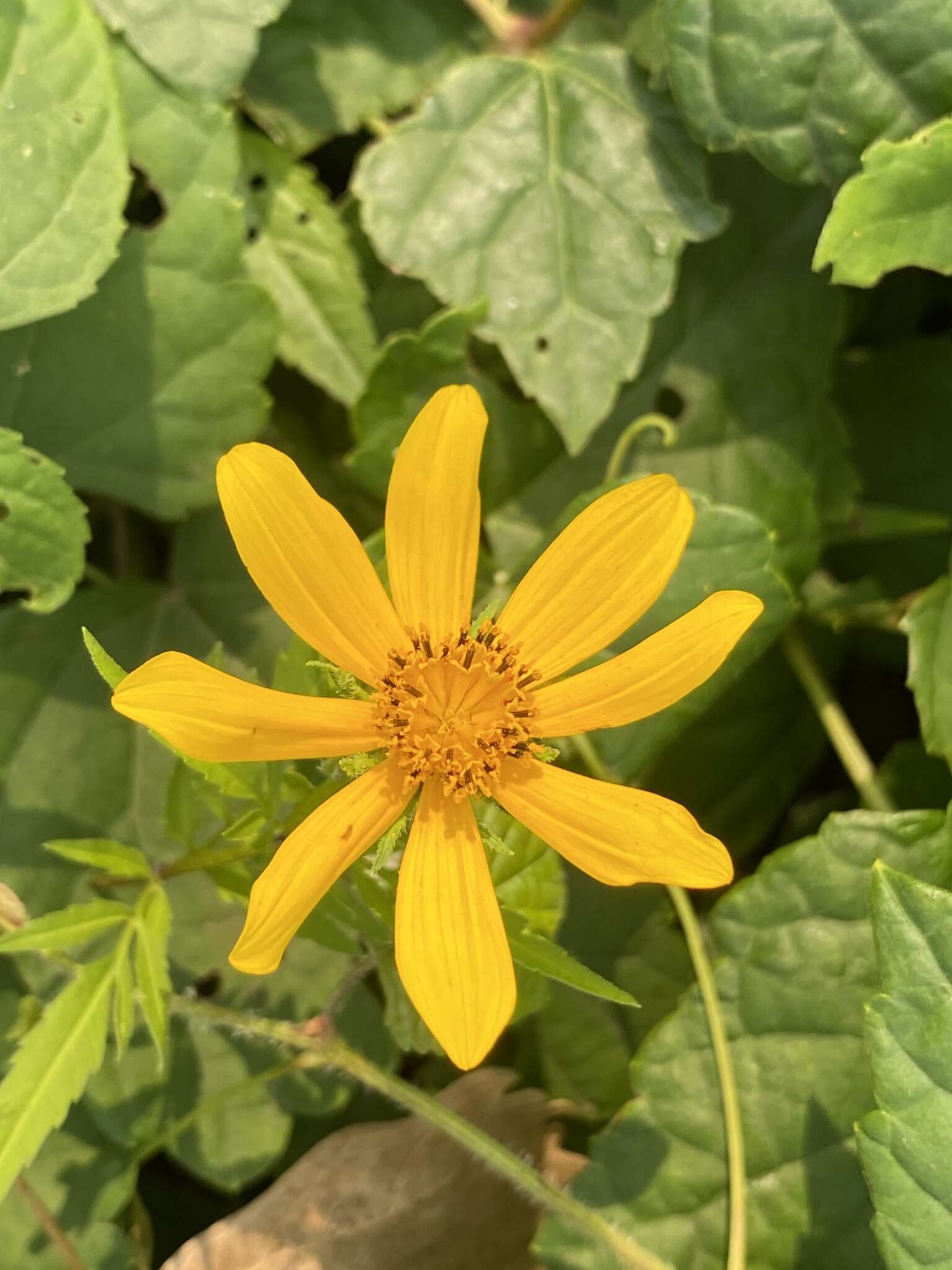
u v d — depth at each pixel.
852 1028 0.14
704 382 0.17
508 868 0.14
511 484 0.17
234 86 0.15
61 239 0.14
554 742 0.15
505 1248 0.15
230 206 0.15
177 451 0.16
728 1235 0.14
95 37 0.14
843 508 0.17
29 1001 0.14
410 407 0.16
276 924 0.11
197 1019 0.14
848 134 0.14
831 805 0.18
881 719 0.19
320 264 0.16
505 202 0.16
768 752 0.18
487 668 0.12
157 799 0.16
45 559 0.14
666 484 0.12
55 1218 0.15
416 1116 0.16
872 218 0.14
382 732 0.12
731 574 0.15
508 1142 0.16
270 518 0.11
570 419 0.16
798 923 0.15
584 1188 0.14
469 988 0.11
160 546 0.18
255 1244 0.15
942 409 0.18
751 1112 0.14
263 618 0.17
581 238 0.16
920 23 0.14
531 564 0.15
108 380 0.15
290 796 0.12
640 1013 0.16
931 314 0.19
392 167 0.16
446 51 0.17
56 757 0.16
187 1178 0.17
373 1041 0.16
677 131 0.16
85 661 0.16
